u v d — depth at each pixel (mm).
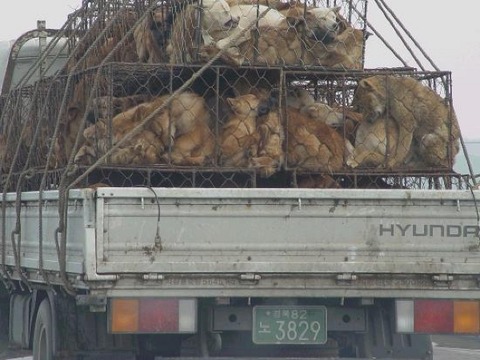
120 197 18641
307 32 22000
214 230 18922
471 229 19547
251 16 21984
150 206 18750
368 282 19328
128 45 23922
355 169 22000
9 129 26484
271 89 21844
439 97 22344
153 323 18750
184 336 20750
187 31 21750
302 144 21531
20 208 23438
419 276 19406
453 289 19562
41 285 22875
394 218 19375
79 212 19141
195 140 21141
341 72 22297
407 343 20875
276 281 19094
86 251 18500
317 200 19172
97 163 19750
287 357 20594
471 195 19500
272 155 21062
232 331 20219
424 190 19406
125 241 18672
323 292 19219
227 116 21547
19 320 25219
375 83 22203
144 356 21328
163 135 20875
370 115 22219
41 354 22750
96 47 24094
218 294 18953
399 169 22250
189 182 21812
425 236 19438
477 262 19531
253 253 19000
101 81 21609
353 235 19266
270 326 19750
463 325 19547
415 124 22250
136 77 21781
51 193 20906
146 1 23406
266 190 18984
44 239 21531
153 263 18688
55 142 21781
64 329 21406
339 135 22078
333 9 22359
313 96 23844
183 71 21500
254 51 21625
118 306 18703
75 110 22562
